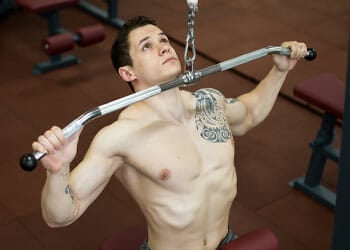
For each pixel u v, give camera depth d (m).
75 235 2.86
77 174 1.53
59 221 1.49
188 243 1.70
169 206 1.63
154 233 1.71
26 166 1.32
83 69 4.33
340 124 3.58
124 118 1.63
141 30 1.64
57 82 4.16
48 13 4.24
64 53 4.48
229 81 4.17
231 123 1.84
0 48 4.60
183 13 5.16
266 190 3.17
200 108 1.71
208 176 1.66
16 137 3.55
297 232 2.90
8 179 3.20
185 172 1.61
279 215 3.01
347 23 5.01
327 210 3.05
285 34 4.80
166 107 1.64
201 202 1.65
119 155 1.59
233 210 3.03
